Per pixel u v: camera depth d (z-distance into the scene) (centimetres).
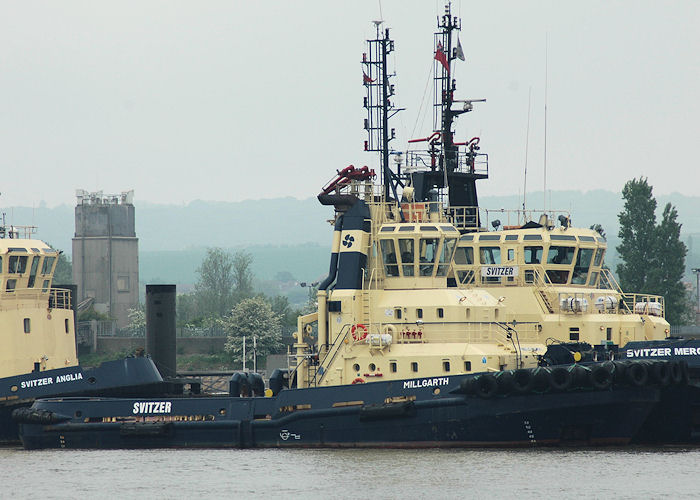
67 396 17962
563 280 18325
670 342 16300
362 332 16850
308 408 16488
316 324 17962
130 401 17288
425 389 15950
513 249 18350
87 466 15712
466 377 15738
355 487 13625
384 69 18988
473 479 13850
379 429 16112
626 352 16650
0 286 18638
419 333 16662
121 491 13988
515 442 15825
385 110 19000
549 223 18412
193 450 16875
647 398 15625
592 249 18488
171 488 14038
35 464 16000
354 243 17338
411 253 17275
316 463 15162
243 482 14188
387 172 18962
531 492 13200
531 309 17862
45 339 19188
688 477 13925
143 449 17112
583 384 15412
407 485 13625
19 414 17625
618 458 15138
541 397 15525
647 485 13512
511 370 15675
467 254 18838
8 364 18600
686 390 16212
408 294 17000
